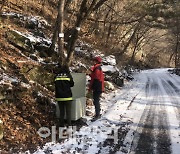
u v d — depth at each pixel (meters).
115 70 18.72
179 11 22.73
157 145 7.06
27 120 7.71
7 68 9.67
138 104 12.34
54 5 28.92
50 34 18.00
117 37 39.06
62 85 8.02
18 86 8.73
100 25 34.16
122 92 16.05
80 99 8.81
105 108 11.17
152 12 23.14
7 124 7.15
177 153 6.55
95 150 6.55
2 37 11.92
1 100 7.89
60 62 11.23
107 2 29.64
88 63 18.45
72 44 12.01
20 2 22.53
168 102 13.24
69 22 22.91
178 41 70.19
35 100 8.71
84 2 12.00
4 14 16.09
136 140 7.39
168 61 101.94
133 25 36.50
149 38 67.38
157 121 9.40
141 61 66.69
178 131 8.30
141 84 22.03
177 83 24.00
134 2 27.45
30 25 16.45
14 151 6.24
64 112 8.12
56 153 6.27
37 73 10.34
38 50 12.99
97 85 9.45
